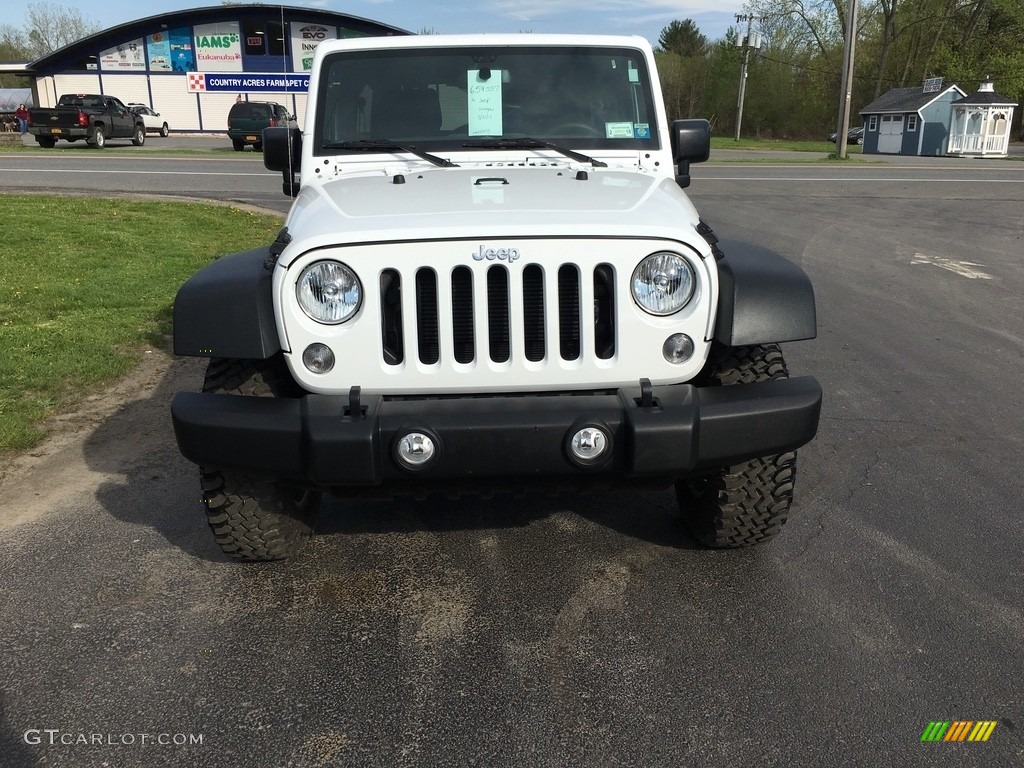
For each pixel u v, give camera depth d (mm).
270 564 3422
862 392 5594
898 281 9117
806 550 3531
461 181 3420
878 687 2662
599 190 3234
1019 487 4141
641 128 3965
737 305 2811
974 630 2957
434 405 2744
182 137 42812
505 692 2654
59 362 5742
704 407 2770
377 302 2709
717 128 69750
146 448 4590
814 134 66812
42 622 3000
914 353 6504
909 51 61281
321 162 3822
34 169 19453
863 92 62969
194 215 12336
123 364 5836
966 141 43844
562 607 3131
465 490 2902
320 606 3133
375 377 2760
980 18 59125
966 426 4984
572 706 2588
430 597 3197
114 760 2355
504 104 3945
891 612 3070
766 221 13234
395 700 2617
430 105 3932
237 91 44750
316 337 2734
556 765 2350
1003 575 3324
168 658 2812
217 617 3053
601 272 2785
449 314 2723
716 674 2734
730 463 2857
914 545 3568
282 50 44375
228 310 2775
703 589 3240
